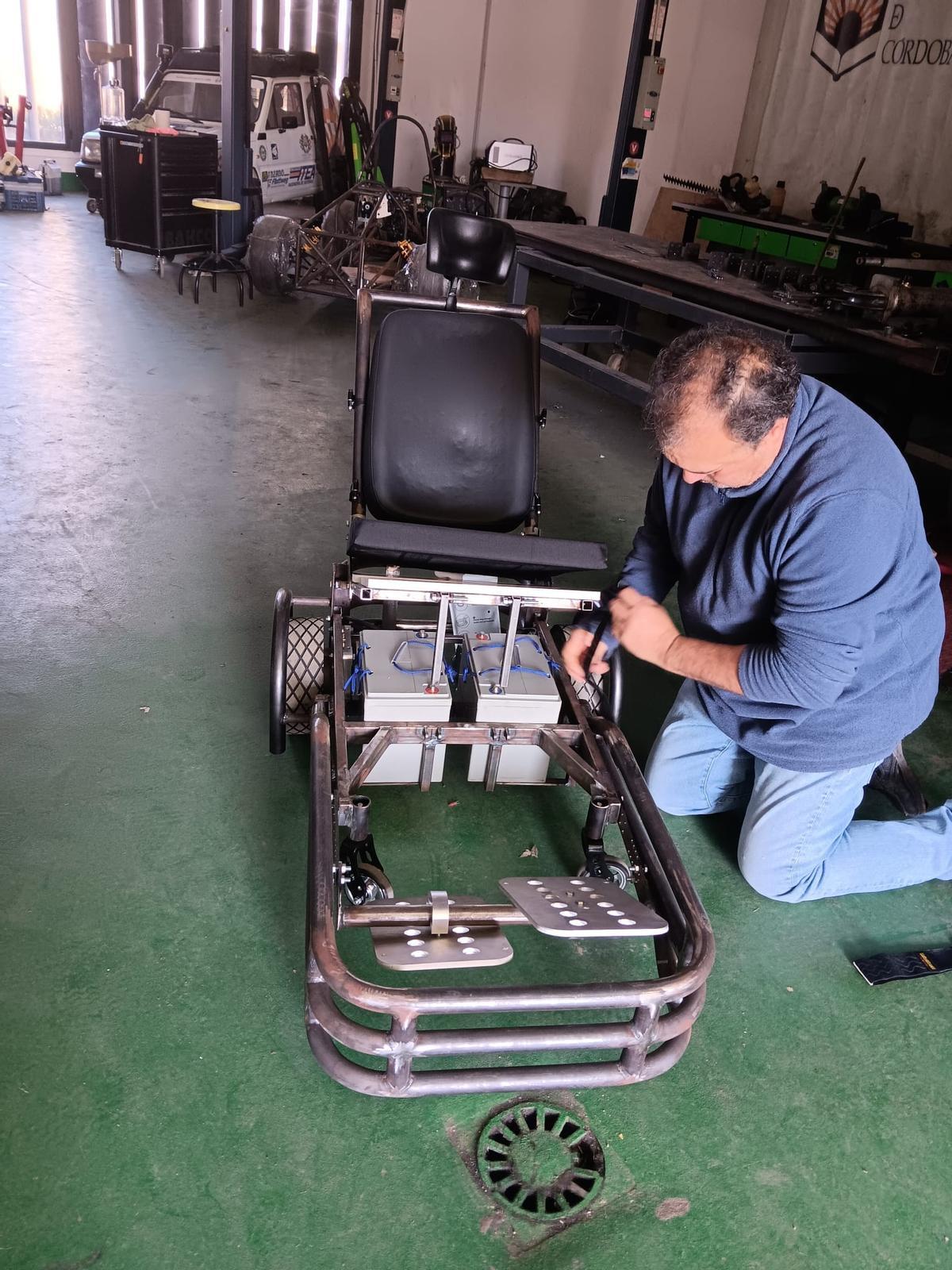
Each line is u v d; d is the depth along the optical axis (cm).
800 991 181
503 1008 129
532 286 826
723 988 179
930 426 541
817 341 373
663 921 141
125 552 305
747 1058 166
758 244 646
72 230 773
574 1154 147
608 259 461
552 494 397
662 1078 160
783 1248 137
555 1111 153
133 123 648
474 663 200
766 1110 157
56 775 210
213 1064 153
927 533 333
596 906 144
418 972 175
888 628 168
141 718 231
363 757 179
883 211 602
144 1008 160
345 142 750
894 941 196
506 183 878
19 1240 127
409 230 670
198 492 354
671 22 827
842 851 195
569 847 210
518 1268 131
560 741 190
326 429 433
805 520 148
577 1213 138
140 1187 135
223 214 691
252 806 209
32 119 910
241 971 169
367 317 229
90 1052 152
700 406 135
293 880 190
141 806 204
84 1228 129
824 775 183
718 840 218
